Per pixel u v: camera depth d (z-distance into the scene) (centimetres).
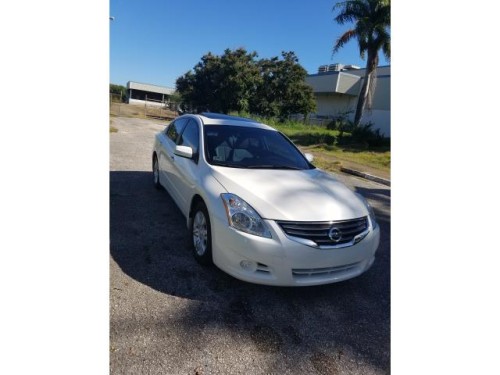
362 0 1611
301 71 2609
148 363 202
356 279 336
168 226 404
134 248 341
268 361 217
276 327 249
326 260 267
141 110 3556
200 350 218
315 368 217
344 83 3036
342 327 260
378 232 314
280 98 2648
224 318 251
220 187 297
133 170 671
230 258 271
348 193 331
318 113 3406
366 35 1606
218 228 278
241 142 385
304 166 388
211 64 2738
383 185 861
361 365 224
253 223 264
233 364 210
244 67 2498
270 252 258
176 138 461
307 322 260
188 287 283
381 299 304
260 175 323
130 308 249
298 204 280
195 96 2831
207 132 385
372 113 1898
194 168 352
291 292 296
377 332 258
